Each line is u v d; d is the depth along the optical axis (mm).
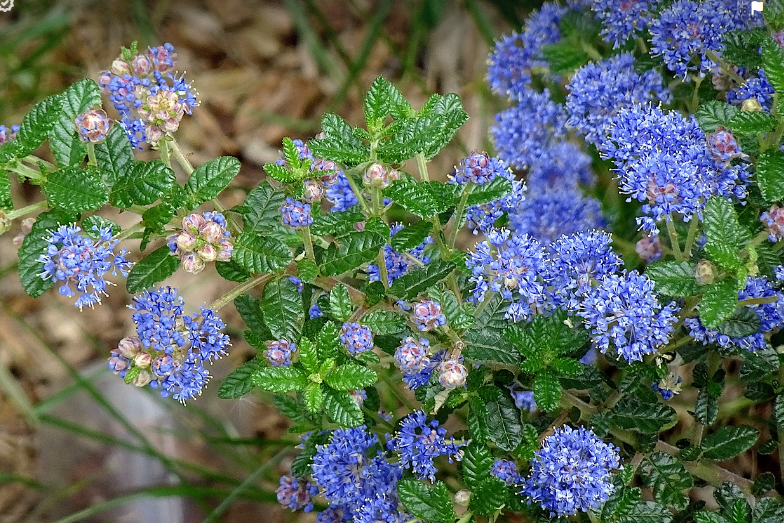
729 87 468
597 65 497
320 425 453
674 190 393
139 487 578
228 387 420
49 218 384
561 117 514
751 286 406
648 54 474
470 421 409
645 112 426
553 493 411
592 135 472
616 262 413
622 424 440
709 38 441
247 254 387
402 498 399
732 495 438
